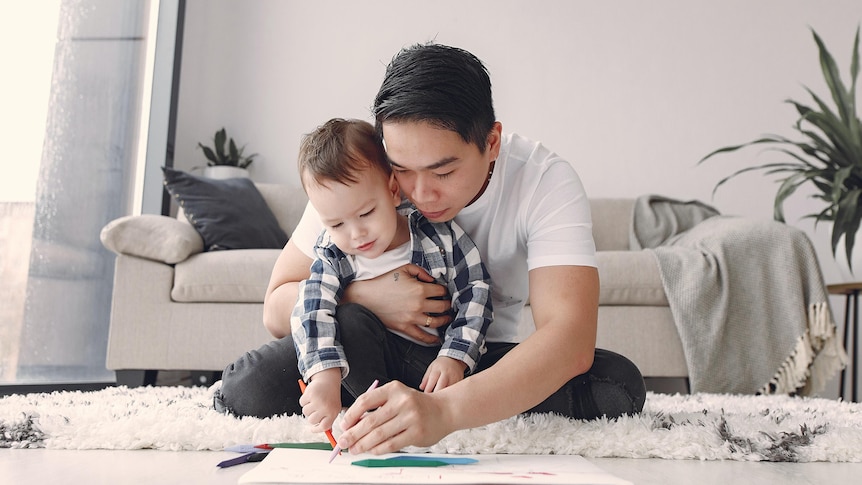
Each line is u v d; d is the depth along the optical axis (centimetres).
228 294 248
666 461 102
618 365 120
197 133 366
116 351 246
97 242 285
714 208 328
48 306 256
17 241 242
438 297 124
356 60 372
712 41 367
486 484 76
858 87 358
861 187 281
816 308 242
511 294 130
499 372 94
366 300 121
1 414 119
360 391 118
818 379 245
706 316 244
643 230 319
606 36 370
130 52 313
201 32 370
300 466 84
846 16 363
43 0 254
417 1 373
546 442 103
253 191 315
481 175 101
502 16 372
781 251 248
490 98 102
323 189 108
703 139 363
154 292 248
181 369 248
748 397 205
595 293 111
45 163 255
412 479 77
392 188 114
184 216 291
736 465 100
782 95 363
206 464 94
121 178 308
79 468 90
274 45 373
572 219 116
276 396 125
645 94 367
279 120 370
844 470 97
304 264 135
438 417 88
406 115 94
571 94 368
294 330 114
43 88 254
